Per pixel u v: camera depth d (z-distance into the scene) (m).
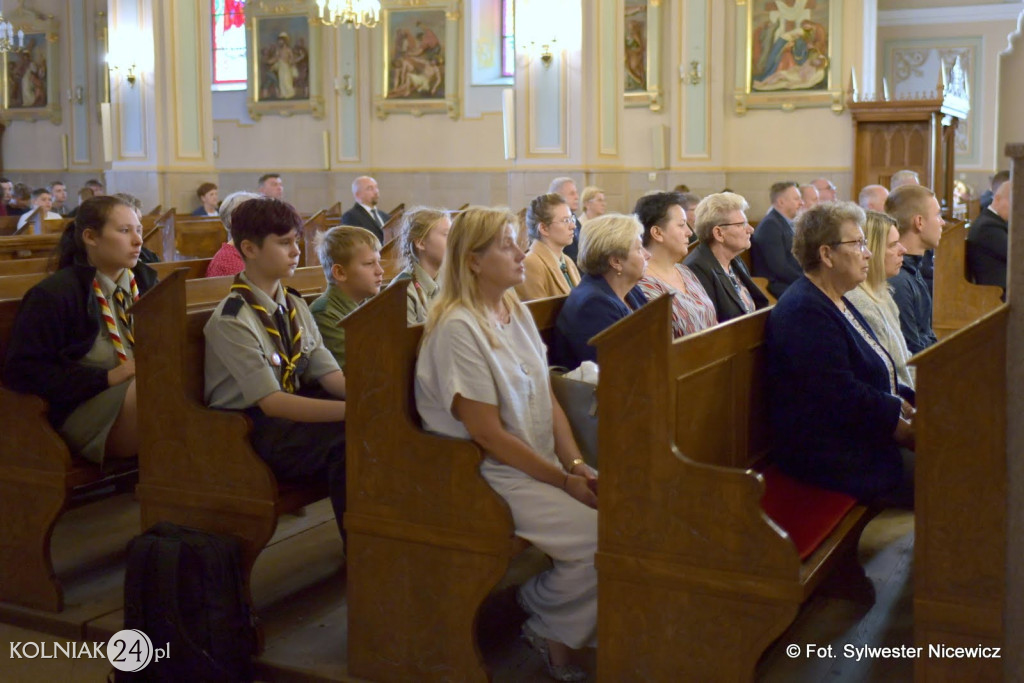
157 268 5.57
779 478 3.37
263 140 17.22
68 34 17.95
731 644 2.53
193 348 3.23
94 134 17.98
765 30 15.45
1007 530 2.31
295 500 3.19
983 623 2.35
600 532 2.65
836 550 2.86
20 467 3.42
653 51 15.70
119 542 4.07
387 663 2.93
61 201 13.66
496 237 2.85
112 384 3.43
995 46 18.52
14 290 4.54
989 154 18.75
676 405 2.74
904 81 19.11
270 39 16.84
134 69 12.48
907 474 3.63
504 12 15.91
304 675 2.99
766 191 15.70
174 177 12.52
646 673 2.63
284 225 3.26
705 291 4.55
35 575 3.42
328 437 3.23
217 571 2.95
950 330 6.26
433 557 2.84
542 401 2.97
